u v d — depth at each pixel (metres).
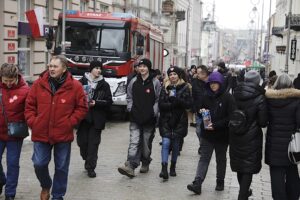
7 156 6.75
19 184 7.89
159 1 39.50
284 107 6.43
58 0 22.22
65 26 16.22
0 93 6.62
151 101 8.51
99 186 7.98
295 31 37.66
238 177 7.12
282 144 6.43
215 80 7.49
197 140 13.37
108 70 16.08
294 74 38.09
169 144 8.55
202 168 7.74
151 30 20.59
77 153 10.66
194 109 10.27
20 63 19.16
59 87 6.41
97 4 29.41
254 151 6.68
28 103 6.43
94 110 8.45
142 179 8.55
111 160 10.11
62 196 6.63
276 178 6.55
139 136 8.63
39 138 6.38
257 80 6.68
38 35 18.91
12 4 17.47
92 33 16.20
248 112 6.63
